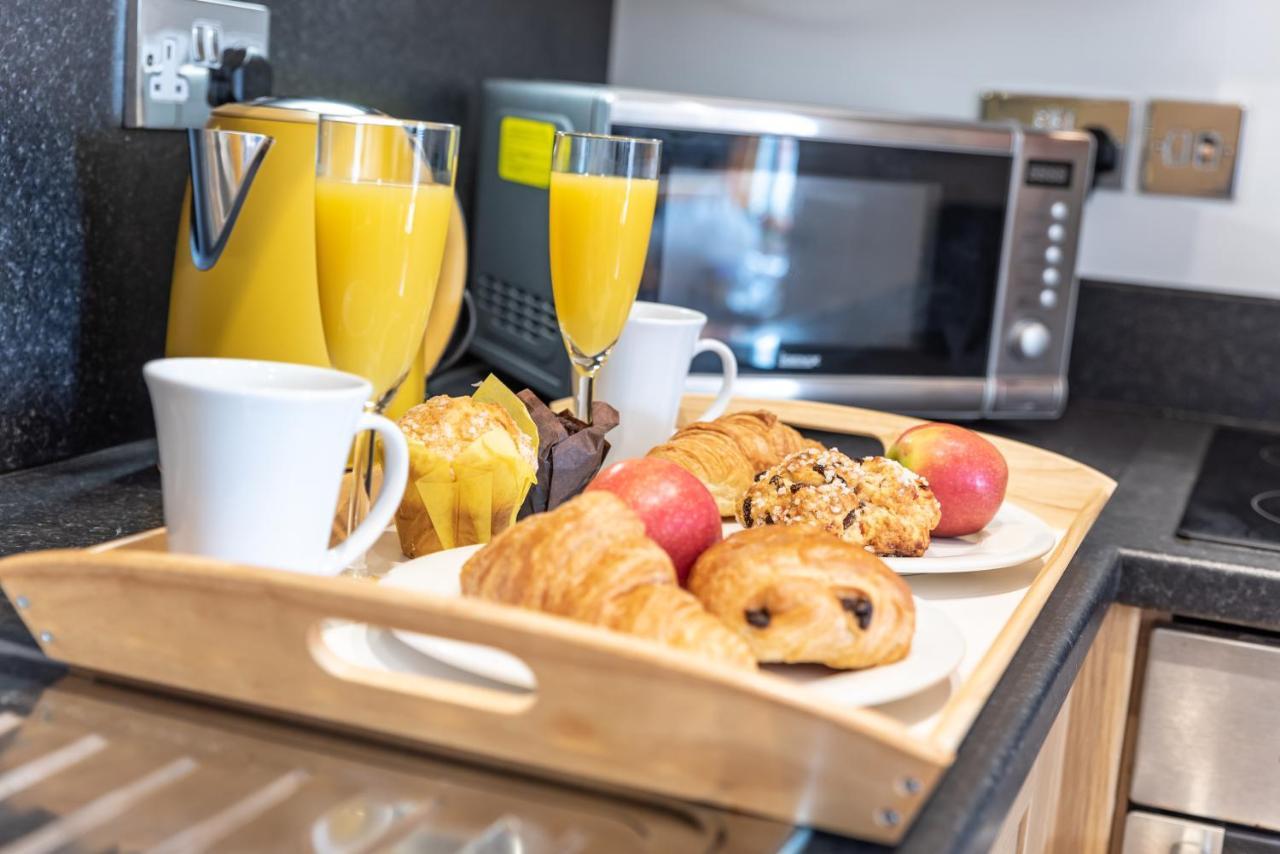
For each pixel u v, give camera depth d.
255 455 0.56
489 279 1.43
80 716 0.54
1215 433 1.55
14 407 0.90
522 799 0.50
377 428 0.61
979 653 0.66
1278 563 1.00
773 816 0.49
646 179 0.80
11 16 0.83
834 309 1.35
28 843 0.45
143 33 0.95
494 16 1.50
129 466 0.95
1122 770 1.08
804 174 1.30
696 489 0.67
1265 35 1.59
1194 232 1.64
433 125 0.69
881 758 0.47
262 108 0.86
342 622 0.61
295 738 0.54
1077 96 1.65
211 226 0.82
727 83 1.78
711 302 1.30
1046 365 1.45
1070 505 0.96
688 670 0.47
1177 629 1.03
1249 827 1.05
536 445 0.75
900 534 0.75
